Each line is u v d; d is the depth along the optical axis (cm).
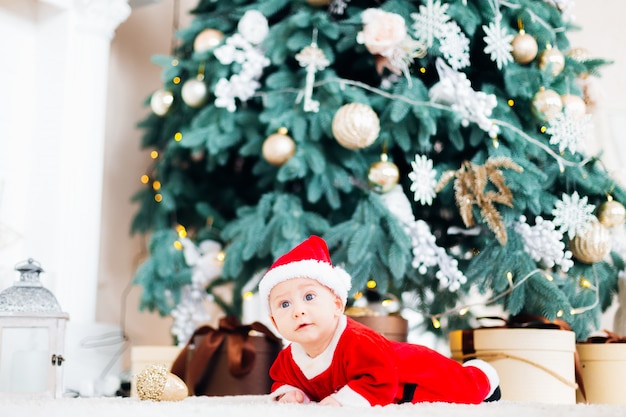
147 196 288
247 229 230
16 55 262
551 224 217
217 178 288
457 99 217
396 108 218
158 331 319
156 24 333
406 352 143
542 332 204
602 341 225
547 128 237
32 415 107
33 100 267
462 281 214
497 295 223
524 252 219
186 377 221
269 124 235
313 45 226
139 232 292
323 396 139
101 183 270
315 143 229
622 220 231
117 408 113
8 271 240
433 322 246
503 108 229
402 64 224
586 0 348
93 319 263
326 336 135
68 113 263
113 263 301
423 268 216
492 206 217
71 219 259
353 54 247
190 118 269
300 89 233
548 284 212
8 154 257
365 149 236
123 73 314
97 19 270
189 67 258
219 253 256
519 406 136
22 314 156
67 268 256
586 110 257
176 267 264
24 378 204
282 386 142
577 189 235
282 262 136
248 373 214
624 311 239
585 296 227
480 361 160
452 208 244
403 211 223
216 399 164
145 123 289
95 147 268
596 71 249
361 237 214
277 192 238
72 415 107
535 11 240
